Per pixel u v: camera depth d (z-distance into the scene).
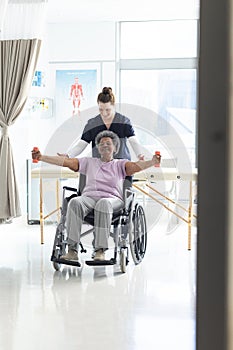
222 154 0.66
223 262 0.68
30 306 3.31
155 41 7.27
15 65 5.29
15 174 5.37
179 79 7.25
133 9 6.53
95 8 6.49
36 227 6.44
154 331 2.85
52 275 4.16
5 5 4.88
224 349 0.68
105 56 7.18
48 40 7.23
